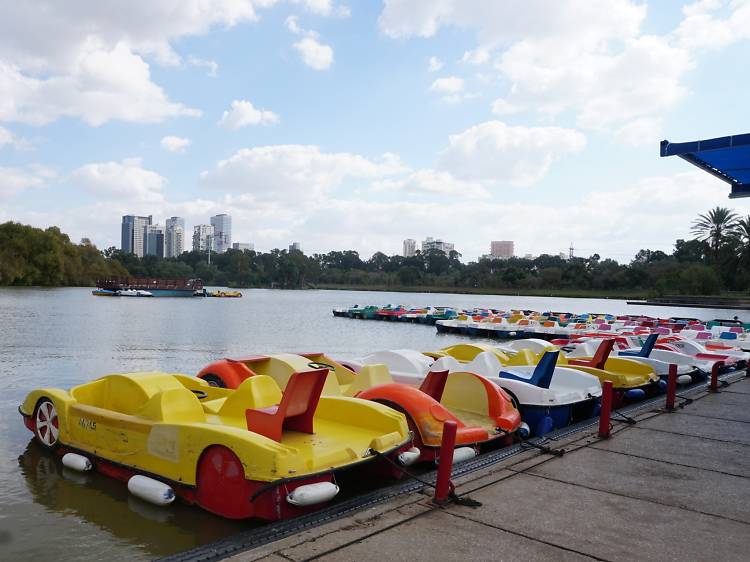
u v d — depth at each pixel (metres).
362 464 5.98
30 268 100.56
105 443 6.84
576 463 6.74
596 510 5.25
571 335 31.44
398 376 9.72
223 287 195.00
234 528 5.58
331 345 29.58
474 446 7.39
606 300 116.25
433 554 4.22
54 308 50.94
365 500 5.76
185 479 5.88
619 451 7.32
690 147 10.36
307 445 6.01
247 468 5.34
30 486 6.73
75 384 14.66
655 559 4.29
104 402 7.26
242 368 9.04
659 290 102.94
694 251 108.00
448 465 5.25
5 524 5.78
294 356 9.49
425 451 7.00
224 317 48.84
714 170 12.18
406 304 89.62
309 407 6.42
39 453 7.87
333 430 6.65
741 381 13.62
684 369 13.35
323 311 63.22
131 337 28.72
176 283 98.81
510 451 7.50
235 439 5.47
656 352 14.12
